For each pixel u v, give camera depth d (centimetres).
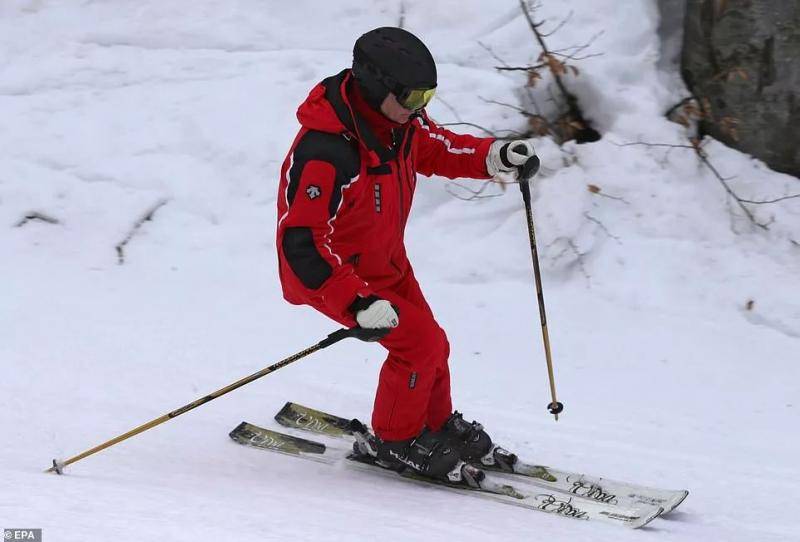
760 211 1508
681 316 1389
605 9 1788
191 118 1739
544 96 1700
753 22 1523
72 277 1470
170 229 1580
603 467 1034
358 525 706
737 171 1560
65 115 1767
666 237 1493
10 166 1666
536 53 1767
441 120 1670
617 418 1168
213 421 1083
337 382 1225
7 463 905
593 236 1497
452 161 941
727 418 1173
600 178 1552
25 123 1748
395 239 872
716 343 1336
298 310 1415
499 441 1091
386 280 891
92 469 891
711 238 1489
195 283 1471
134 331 1318
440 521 787
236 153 1678
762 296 1402
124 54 1900
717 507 939
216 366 1243
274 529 646
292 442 1020
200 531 607
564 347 1338
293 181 787
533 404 1200
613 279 1448
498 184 1594
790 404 1206
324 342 812
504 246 1513
